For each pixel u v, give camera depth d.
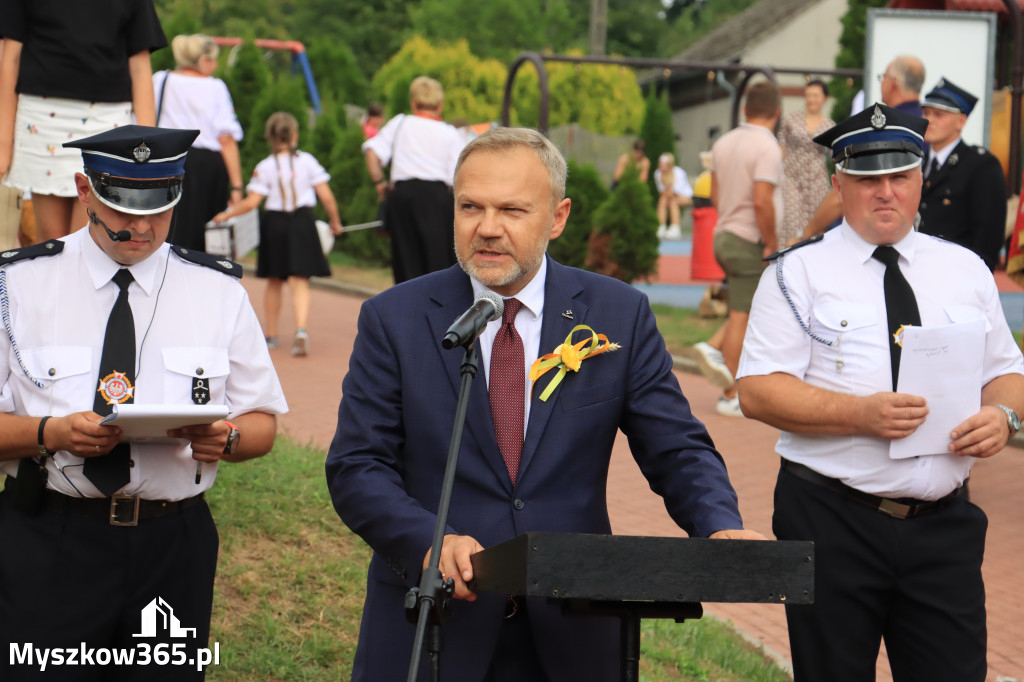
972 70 10.53
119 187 3.18
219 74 20.20
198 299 3.38
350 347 11.23
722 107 40.47
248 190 10.65
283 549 5.46
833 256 3.83
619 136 33.53
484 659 2.98
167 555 3.30
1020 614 5.79
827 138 3.85
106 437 3.06
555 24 56.03
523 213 3.02
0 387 3.26
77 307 3.27
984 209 6.05
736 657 5.37
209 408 3.02
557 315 3.16
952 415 3.61
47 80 5.13
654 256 15.04
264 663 4.54
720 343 9.45
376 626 3.12
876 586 3.67
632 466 8.09
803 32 38.84
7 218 5.14
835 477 3.71
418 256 10.62
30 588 3.19
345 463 3.08
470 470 3.06
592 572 2.36
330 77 30.72
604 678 3.06
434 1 51.34
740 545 2.42
